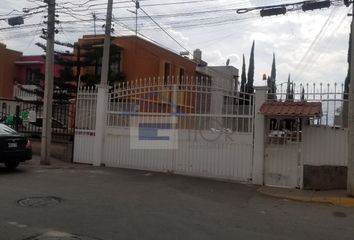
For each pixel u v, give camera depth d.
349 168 11.58
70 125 18.58
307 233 8.19
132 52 25.42
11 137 14.09
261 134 13.27
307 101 12.84
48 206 9.37
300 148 12.84
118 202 10.01
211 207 10.02
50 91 16.30
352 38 11.61
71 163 16.47
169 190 11.74
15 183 11.88
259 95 13.32
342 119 12.60
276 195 11.88
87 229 7.73
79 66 24.28
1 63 35.66
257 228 8.36
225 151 13.89
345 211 10.38
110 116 15.84
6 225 7.78
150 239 7.27
